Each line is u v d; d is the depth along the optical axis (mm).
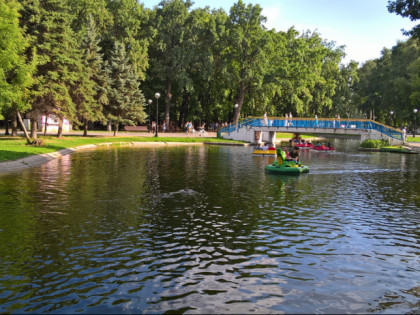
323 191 16656
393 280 7355
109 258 8086
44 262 7797
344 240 9695
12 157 23031
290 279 7281
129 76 48906
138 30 68750
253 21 62875
